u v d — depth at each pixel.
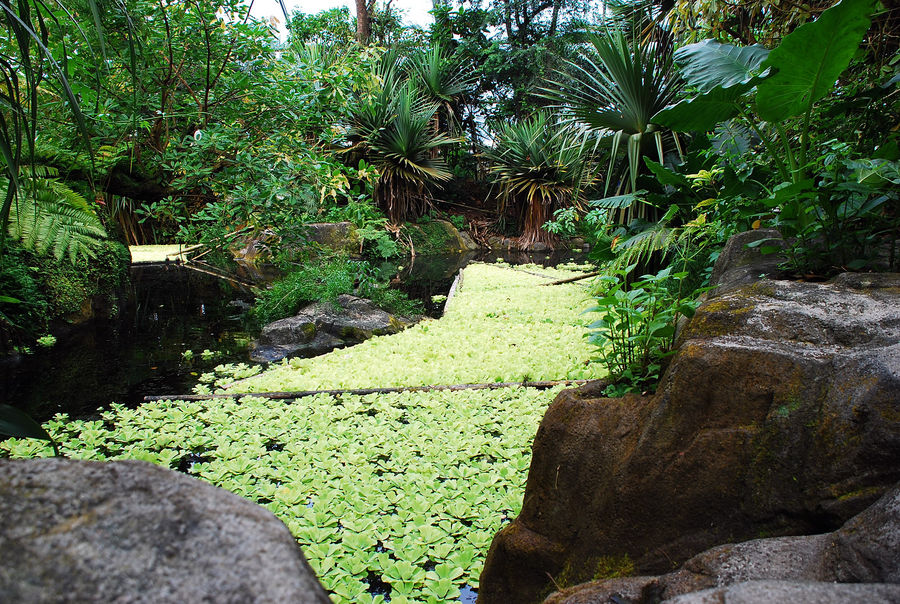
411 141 16.31
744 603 0.78
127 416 4.08
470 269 12.73
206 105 5.68
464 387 4.55
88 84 4.60
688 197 5.83
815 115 3.30
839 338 1.63
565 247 18.19
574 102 8.31
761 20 4.99
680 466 1.57
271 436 3.72
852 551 1.04
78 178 7.16
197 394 4.61
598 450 1.79
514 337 6.24
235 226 7.09
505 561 1.95
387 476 3.10
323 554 2.41
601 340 2.22
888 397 1.28
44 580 0.51
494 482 2.99
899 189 2.48
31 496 0.60
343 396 4.43
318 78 6.39
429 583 2.22
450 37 21.22
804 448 1.40
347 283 7.48
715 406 1.56
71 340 6.43
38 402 4.49
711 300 2.06
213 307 8.51
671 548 1.56
